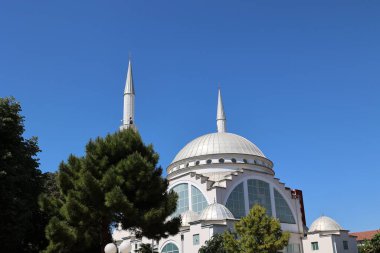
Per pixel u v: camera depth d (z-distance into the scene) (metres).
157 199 29.33
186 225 53.03
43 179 37.75
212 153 65.12
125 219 28.50
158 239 29.64
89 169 28.53
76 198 27.66
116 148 29.66
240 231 42.81
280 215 61.81
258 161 67.12
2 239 29.61
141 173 27.86
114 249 21.80
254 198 59.56
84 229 27.59
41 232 33.22
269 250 41.03
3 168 30.64
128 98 77.00
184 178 60.75
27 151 35.81
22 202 30.75
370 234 94.75
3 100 33.38
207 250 42.62
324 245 59.16
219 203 54.91
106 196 26.25
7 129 32.50
